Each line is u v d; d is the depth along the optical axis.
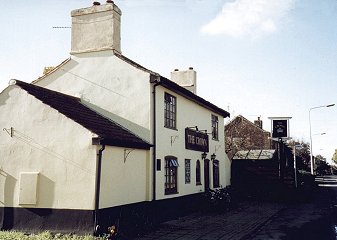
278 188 23.22
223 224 13.41
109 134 11.41
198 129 18.64
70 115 11.31
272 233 11.93
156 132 13.74
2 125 11.66
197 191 17.92
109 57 14.37
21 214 10.94
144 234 11.31
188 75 20.78
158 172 13.77
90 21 14.87
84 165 10.52
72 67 15.02
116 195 11.23
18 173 11.21
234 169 26.14
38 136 11.20
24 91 11.55
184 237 10.85
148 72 13.59
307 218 15.45
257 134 40.38
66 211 10.48
